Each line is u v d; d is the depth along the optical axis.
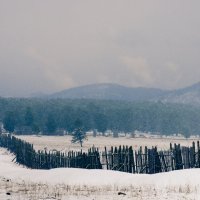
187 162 37.66
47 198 21.16
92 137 181.62
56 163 47.16
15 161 59.88
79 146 110.25
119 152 39.00
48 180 30.81
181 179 26.62
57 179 30.69
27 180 31.53
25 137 157.12
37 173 34.69
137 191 23.77
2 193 23.09
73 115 194.62
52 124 182.12
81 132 121.25
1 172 39.69
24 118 195.38
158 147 106.31
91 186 26.66
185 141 165.75
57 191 24.08
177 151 38.12
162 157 38.66
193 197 20.97
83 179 29.48
